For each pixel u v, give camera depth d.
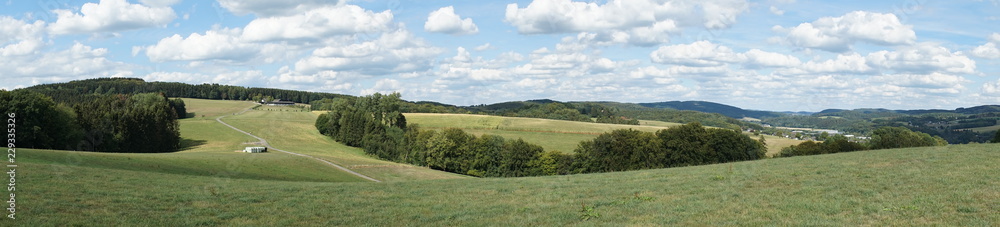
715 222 18.53
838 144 93.88
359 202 25.98
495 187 31.83
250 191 29.55
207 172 52.88
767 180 29.48
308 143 135.38
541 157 104.75
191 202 24.84
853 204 20.72
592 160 87.81
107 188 27.75
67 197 23.67
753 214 19.62
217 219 21.12
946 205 19.47
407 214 22.58
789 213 19.52
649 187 29.22
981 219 17.09
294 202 25.78
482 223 20.28
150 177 35.44
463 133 115.75
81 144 91.31
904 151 45.03
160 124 108.06
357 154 125.94
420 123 155.88
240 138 134.50
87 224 18.91
